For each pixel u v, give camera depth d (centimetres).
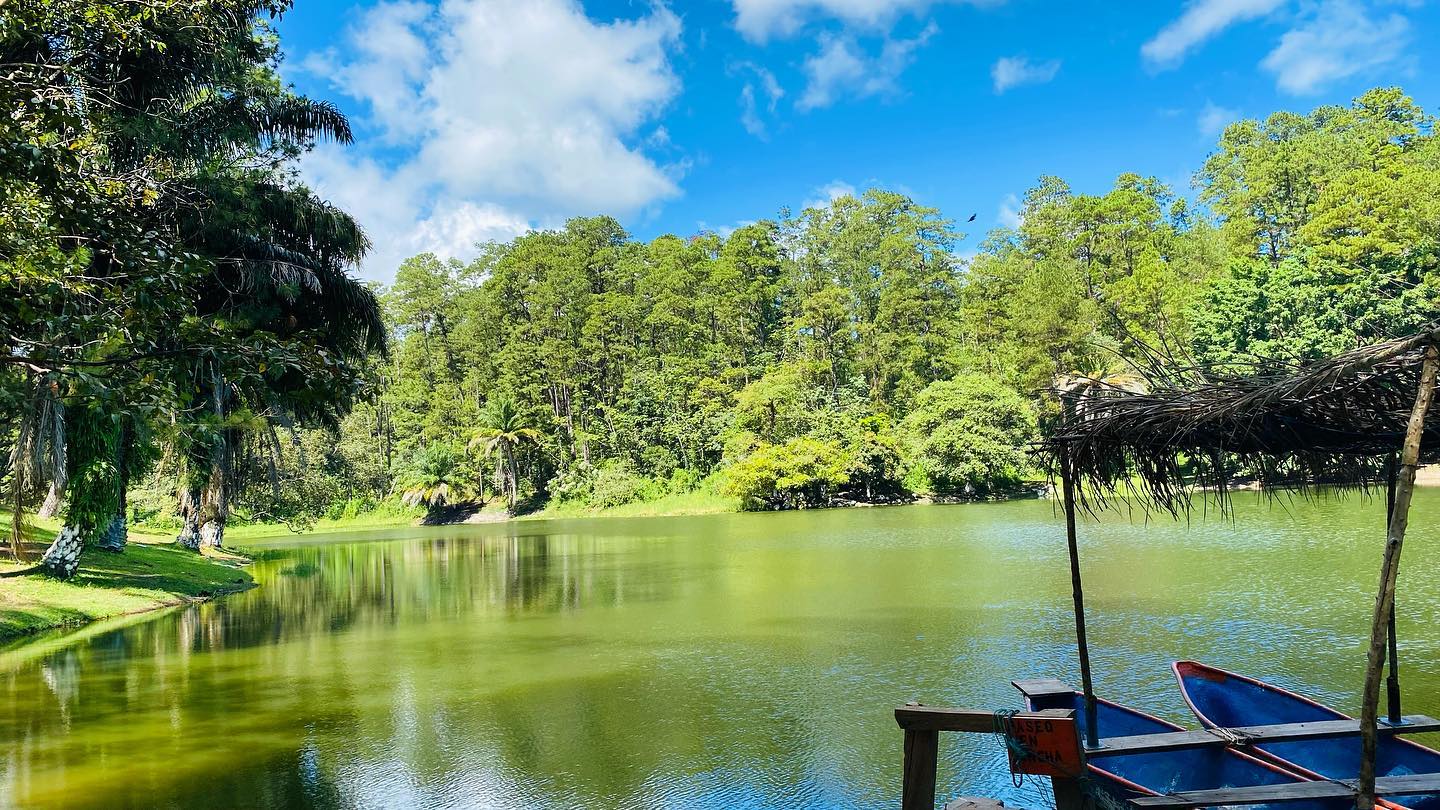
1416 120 6688
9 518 2575
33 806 713
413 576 2530
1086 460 616
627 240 9425
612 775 766
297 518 4000
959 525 3478
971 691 992
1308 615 1358
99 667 1259
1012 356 6356
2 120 699
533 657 1280
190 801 721
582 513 6353
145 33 1060
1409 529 2444
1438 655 1084
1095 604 1528
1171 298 5303
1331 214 4625
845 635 1350
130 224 770
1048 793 702
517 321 8019
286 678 1174
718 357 7212
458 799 718
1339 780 509
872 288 7975
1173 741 549
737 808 687
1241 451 586
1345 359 430
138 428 838
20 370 770
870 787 724
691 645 1325
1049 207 7694
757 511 5659
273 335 755
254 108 1906
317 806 707
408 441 7600
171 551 2609
